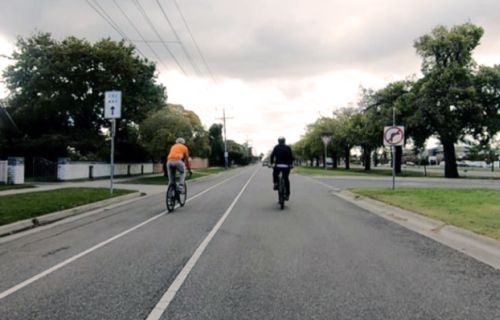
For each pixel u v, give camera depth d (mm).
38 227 9672
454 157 41438
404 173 51219
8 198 13602
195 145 34594
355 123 55500
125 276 5633
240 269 5969
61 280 5461
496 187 22031
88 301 4664
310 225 9883
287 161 13156
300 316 4246
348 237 8422
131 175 37375
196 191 20078
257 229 9273
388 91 46562
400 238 8359
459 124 39594
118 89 34219
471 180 31922
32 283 5344
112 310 4395
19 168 22062
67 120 36562
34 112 33344
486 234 8070
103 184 24156
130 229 9312
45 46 34375
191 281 5406
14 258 6676
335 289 5098
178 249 7258
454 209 11781
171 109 34344
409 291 5039
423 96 40500
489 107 39656
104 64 33812
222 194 18328
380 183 26984
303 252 7043
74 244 7723
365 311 4383
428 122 41250
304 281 5414
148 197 17344
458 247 7535
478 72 39812
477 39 41062
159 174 40594
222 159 87562
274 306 4520
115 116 16734
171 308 4457
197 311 4375
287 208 13227
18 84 34281
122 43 35781
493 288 5176
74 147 33406
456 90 38094
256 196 17344
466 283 5375
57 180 26953
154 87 41125
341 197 17203
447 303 4633
